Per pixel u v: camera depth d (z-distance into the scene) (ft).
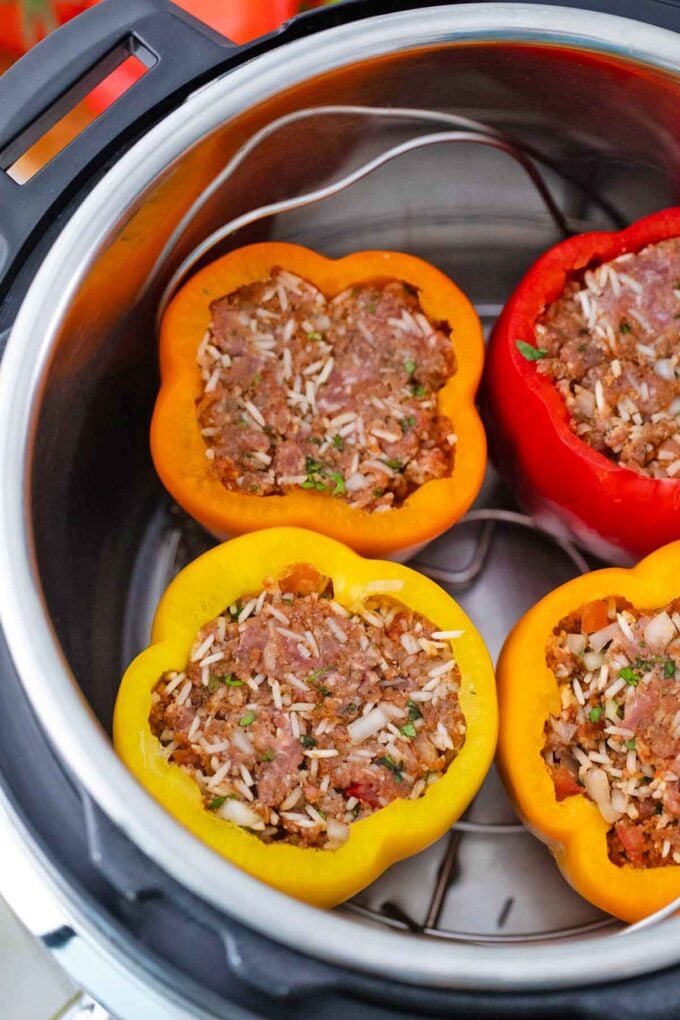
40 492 1.45
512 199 1.72
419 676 1.51
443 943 1.30
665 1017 1.29
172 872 1.29
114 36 1.50
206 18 1.82
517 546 1.72
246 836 1.44
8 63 1.92
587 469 1.56
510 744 1.51
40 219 1.47
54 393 1.46
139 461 1.67
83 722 1.31
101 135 1.49
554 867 1.60
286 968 1.29
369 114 1.58
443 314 1.62
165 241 1.55
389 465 1.58
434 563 1.71
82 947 1.33
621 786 1.50
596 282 1.62
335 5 1.53
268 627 1.51
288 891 1.44
